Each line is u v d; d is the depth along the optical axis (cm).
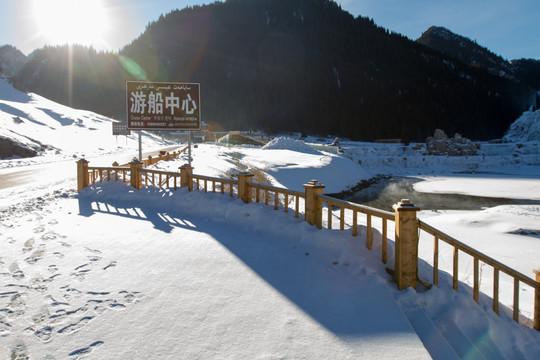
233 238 618
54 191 1130
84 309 360
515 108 16775
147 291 404
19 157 2980
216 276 450
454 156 5406
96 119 6769
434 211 2027
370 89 16125
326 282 434
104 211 842
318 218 591
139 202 944
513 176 4059
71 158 2955
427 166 5184
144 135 6194
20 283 422
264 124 14538
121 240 602
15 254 526
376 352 295
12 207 885
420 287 432
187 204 847
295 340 310
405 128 8181
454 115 14575
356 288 416
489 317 410
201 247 566
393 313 359
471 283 645
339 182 3080
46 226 696
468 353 346
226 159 2808
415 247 420
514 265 846
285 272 466
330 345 303
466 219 1367
